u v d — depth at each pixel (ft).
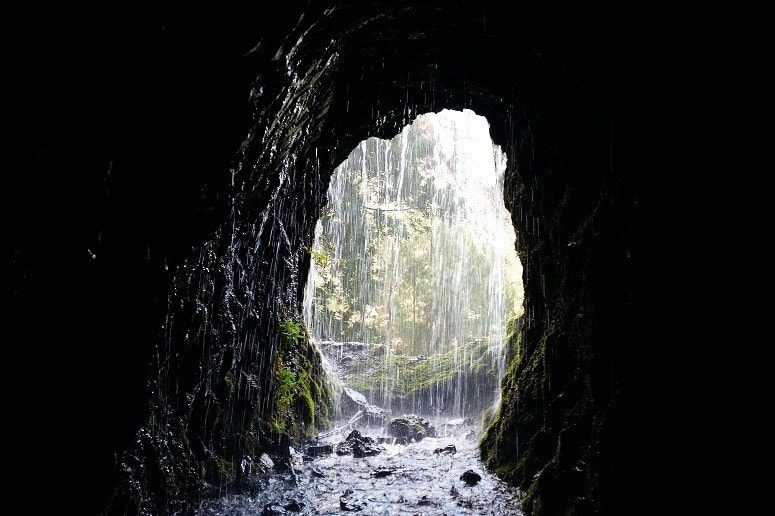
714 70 12.84
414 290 86.63
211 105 13.03
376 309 84.89
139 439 18.13
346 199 86.69
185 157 13.26
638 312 16.10
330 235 84.64
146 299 14.38
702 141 13.56
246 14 11.92
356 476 30.99
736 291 12.80
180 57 11.01
